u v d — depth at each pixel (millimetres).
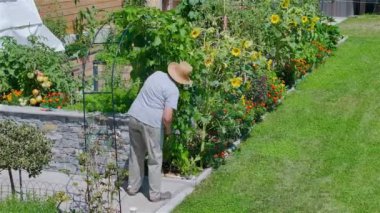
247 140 10898
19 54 11141
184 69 8797
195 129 9664
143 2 17312
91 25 11383
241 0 13008
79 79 11586
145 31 9445
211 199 8891
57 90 11086
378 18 23922
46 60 11242
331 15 24469
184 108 9383
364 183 9297
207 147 9828
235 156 10258
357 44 17875
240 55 10906
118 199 8414
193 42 10023
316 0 16422
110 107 9688
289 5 13859
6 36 11688
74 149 9750
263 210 8586
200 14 11906
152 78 8656
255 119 11727
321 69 15172
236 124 10578
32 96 10883
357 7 25672
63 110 9992
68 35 14594
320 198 8891
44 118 9781
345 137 10961
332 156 10211
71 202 8641
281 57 13438
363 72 14891
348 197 8906
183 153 9492
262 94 11820
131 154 8859
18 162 7816
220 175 9609
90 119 9461
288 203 8758
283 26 13180
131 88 10047
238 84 10297
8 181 9453
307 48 14539
